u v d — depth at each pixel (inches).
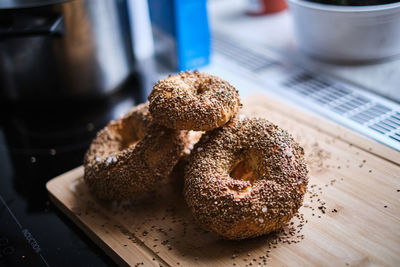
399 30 22.9
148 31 30.1
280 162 17.0
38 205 20.1
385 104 22.9
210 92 18.2
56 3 22.1
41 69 24.5
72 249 18.0
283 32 30.0
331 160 20.0
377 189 18.4
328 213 17.6
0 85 25.7
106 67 25.5
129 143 20.8
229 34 30.9
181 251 16.8
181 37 26.6
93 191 19.2
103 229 18.0
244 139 18.0
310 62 26.5
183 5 25.7
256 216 16.1
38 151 23.0
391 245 16.1
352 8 22.2
